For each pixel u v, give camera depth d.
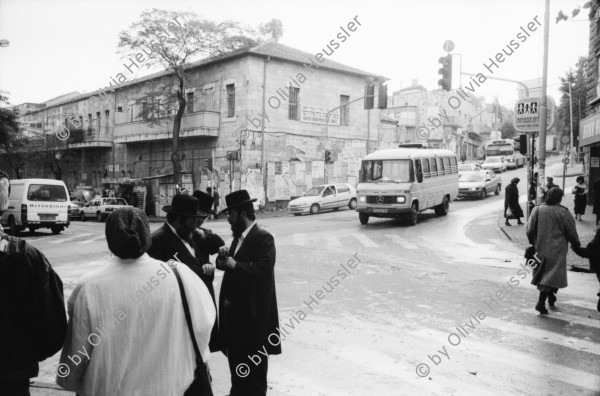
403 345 6.25
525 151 17.45
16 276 2.60
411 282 10.14
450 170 24.09
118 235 2.64
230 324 4.22
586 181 25.06
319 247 15.04
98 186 45.31
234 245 4.52
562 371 5.41
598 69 21.09
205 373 2.88
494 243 15.80
